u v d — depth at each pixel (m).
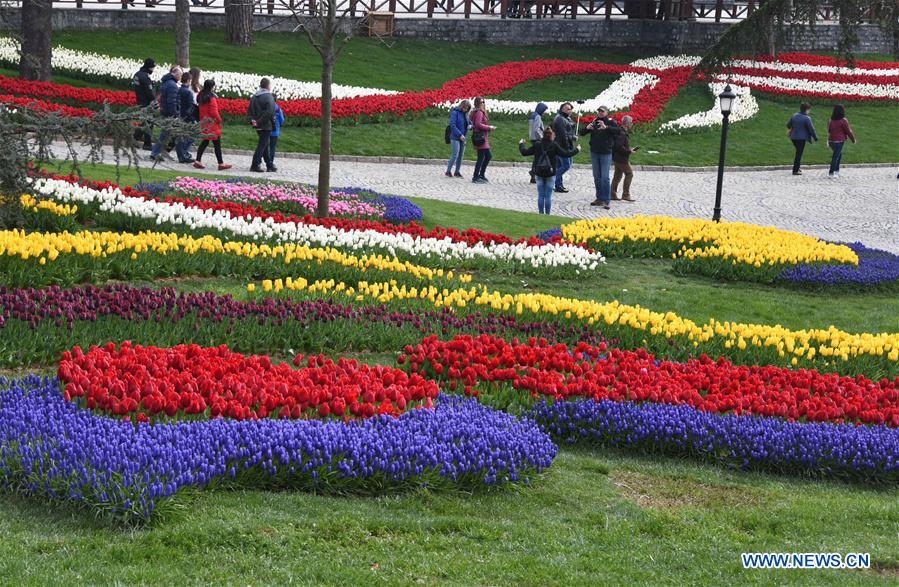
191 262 14.49
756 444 9.60
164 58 37.22
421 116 33.66
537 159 25.19
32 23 30.47
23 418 7.79
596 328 13.53
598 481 8.85
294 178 24.80
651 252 19.56
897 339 14.11
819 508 8.53
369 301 13.62
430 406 9.28
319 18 17.77
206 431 7.78
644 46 51.06
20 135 12.12
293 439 7.88
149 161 23.70
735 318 16.06
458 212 21.77
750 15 36.41
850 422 10.57
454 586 6.32
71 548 6.31
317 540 6.82
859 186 30.66
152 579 5.98
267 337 11.76
